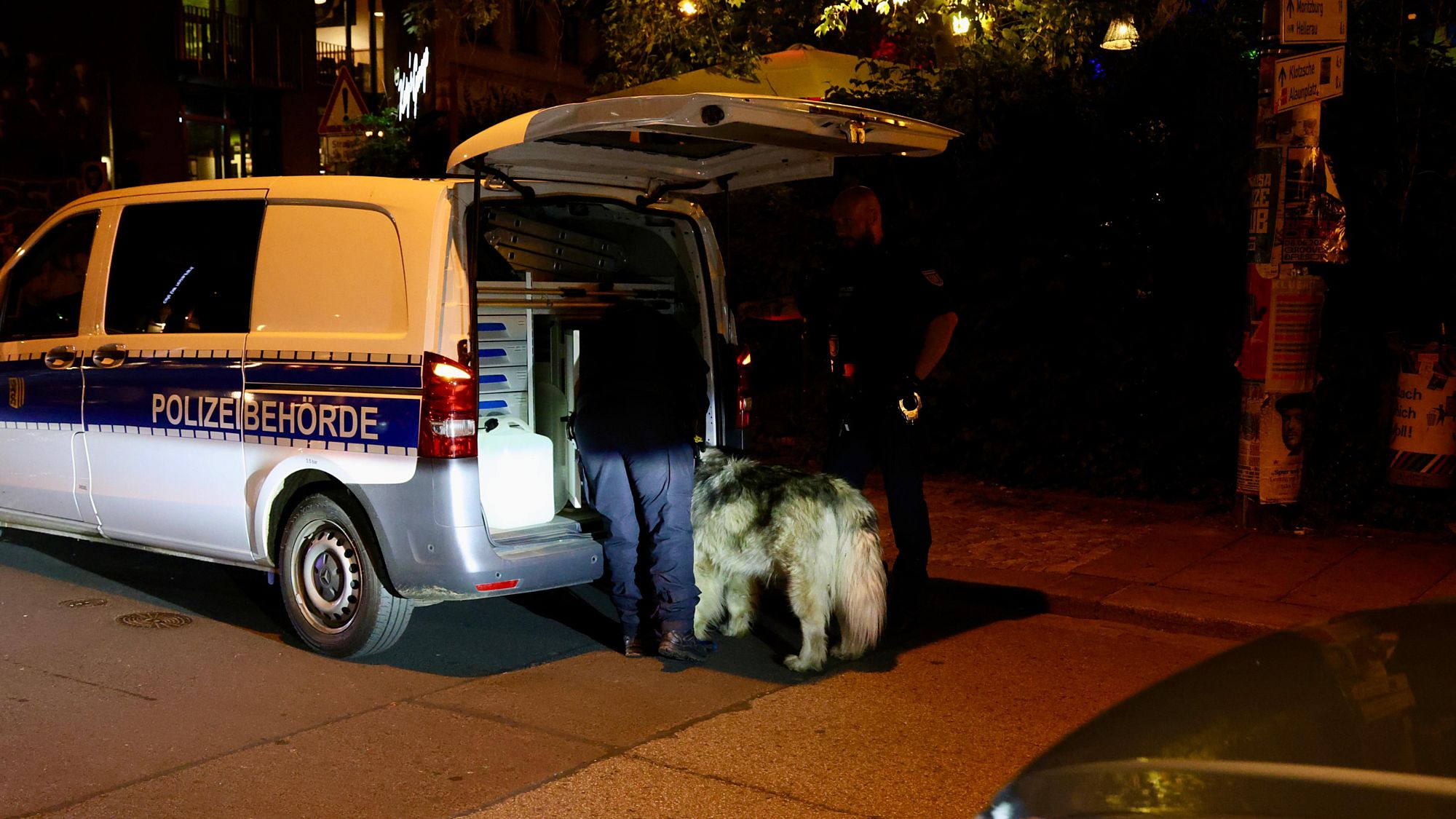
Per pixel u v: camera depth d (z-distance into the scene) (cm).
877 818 393
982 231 913
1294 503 750
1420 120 772
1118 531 763
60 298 654
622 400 533
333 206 539
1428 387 742
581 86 3030
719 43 1092
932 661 557
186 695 501
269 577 577
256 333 557
